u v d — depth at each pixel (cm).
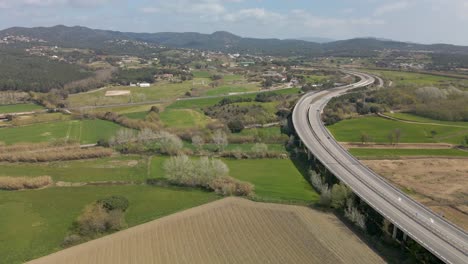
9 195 13012
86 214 10612
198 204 12069
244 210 11519
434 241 8744
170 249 9356
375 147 17200
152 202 12288
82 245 9681
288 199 12269
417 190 12550
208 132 19675
